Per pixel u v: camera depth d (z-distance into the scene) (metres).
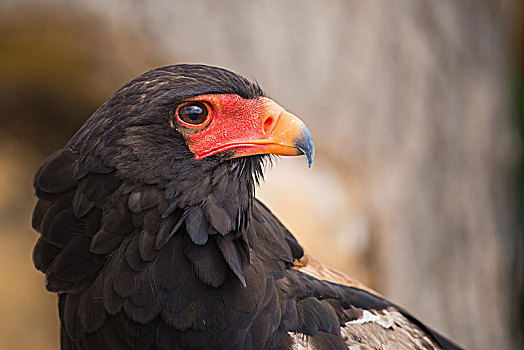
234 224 4.87
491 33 13.73
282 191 10.32
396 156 11.77
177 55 10.64
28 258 14.04
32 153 13.72
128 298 4.73
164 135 4.75
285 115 5.00
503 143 13.95
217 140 4.86
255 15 10.92
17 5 10.07
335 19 11.36
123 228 4.76
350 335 5.36
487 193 13.41
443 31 12.62
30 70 11.48
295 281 5.23
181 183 4.77
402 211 11.73
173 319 4.75
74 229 4.89
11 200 13.95
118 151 4.72
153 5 10.47
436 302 12.21
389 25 11.86
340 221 10.65
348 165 11.36
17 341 13.67
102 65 10.88
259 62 10.91
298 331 5.02
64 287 4.95
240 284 4.85
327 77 11.28
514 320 14.45
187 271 4.78
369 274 11.20
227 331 4.80
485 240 13.28
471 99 13.04
